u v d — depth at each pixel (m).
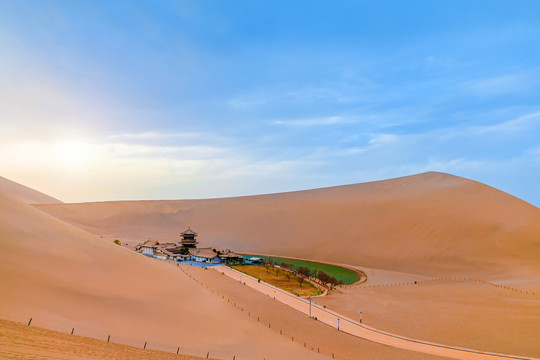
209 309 49.62
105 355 22.78
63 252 46.19
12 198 56.06
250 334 44.72
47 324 27.25
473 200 165.00
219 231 196.50
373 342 52.31
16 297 31.17
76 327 29.28
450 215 154.38
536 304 71.38
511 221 139.00
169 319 40.81
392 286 93.94
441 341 54.19
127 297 42.09
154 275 54.00
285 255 157.38
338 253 150.12
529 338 54.59
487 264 115.69
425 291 86.38
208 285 78.44
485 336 55.81
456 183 193.12
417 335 56.66
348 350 47.72
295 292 85.38
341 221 178.25
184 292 52.78
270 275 106.75
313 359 39.97
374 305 74.06
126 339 30.48
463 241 133.50
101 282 43.12
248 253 162.00
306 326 57.00
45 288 35.31
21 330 22.94
